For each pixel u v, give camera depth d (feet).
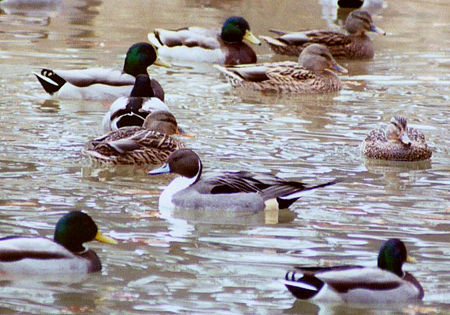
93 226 36.96
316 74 76.59
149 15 101.65
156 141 54.80
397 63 85.40
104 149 53.52
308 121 64.64
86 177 50.57
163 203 46.01
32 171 50.88
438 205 47.16
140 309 33.32
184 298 34.45
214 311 33.40
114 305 33.50
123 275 36.50
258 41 86.53
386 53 89.66
